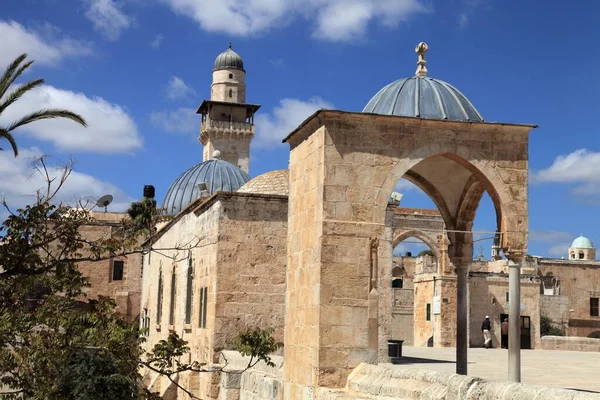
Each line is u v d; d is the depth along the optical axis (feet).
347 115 65.62
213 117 323.37
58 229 62.69
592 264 304.91
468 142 68.08
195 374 114.32
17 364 58.75
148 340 178.09
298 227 70.79
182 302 133.39
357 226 65.21
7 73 67.87
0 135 68.23
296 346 69.05
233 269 104.99
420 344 212.02
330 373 63.67
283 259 106.42
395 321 245.65
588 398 39.04
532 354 141.90
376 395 58.03
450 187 78.33
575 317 301.43
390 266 112.06
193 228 127.95
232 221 105.70
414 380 55.11
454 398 48.57
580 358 124.88
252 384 82.64
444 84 72.18
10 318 59.11
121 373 71.61
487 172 68.03
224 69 328.49
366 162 66.03
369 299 64.90
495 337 208.33
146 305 189.88
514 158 68.74
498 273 212.64
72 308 69.41
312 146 68.39
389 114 68.54
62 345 61.00
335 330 64.18
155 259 175.83
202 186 165.48
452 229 79.00
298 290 69.62
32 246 60.75
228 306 104.17
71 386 70.28
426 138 67.31
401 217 237.04
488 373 88.94
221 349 103.14
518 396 43.29
